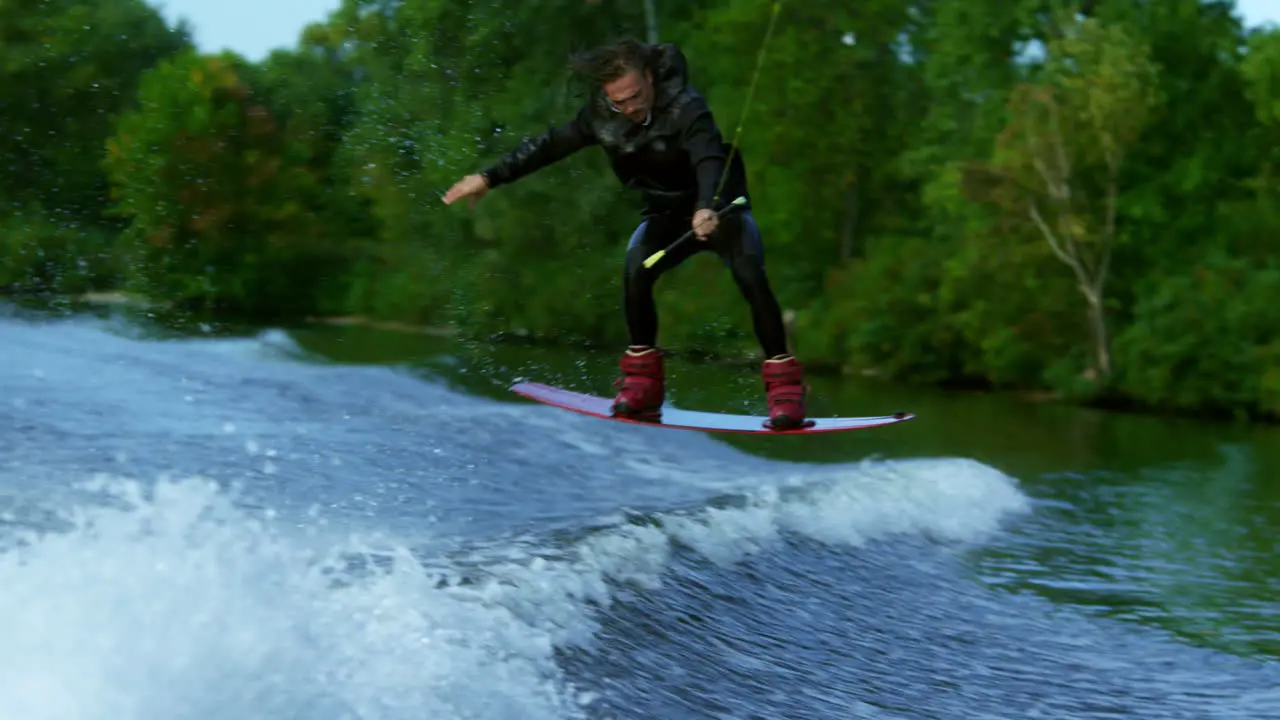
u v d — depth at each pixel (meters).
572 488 11.36
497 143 31.12
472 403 16.38
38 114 36.88
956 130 33.31
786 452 16.30
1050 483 15.73
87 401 12.66
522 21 31.11
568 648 6.63
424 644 5.96
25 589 5.53
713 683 6.86
